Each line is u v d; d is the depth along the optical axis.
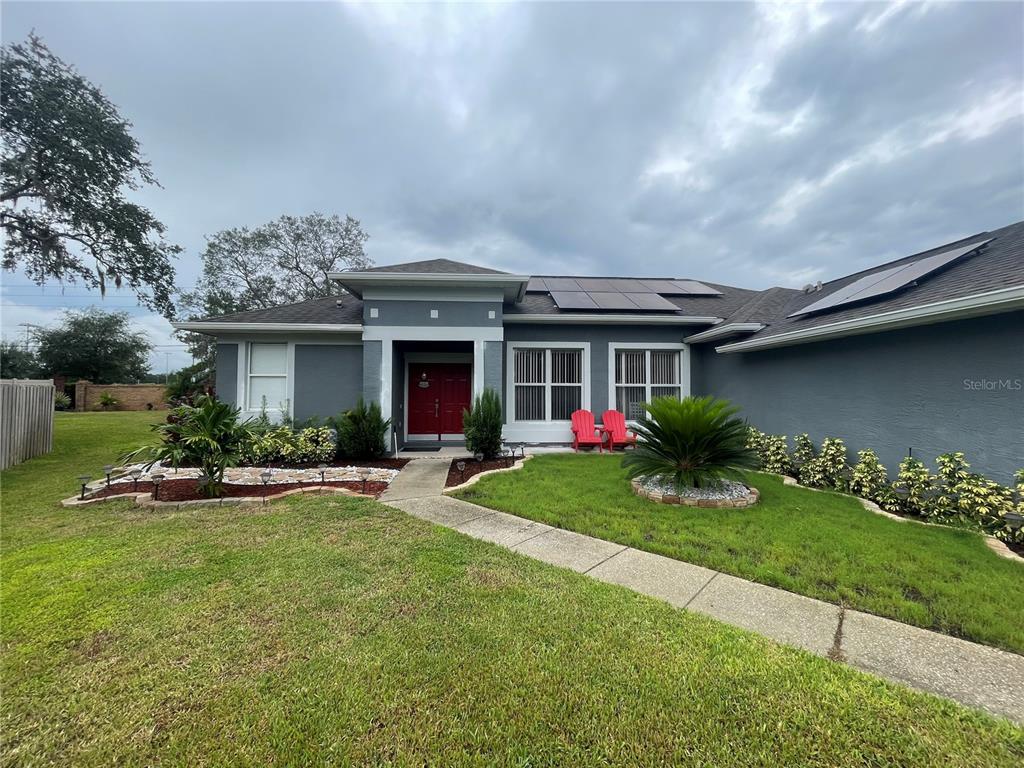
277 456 8.67
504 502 5.74
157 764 1.82
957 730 1.99
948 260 6.47
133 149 13.41
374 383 9.48
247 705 2.14
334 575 3.60
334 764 1.82
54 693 2.21
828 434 7.39
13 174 11.90
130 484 6.76
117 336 33.47
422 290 9.58
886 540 4.35
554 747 1.90
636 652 2.56
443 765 1.82
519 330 10.87
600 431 10.16
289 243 27.19
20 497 6.16
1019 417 4.73
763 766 1.81
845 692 2.23
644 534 4.63
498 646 2.61
